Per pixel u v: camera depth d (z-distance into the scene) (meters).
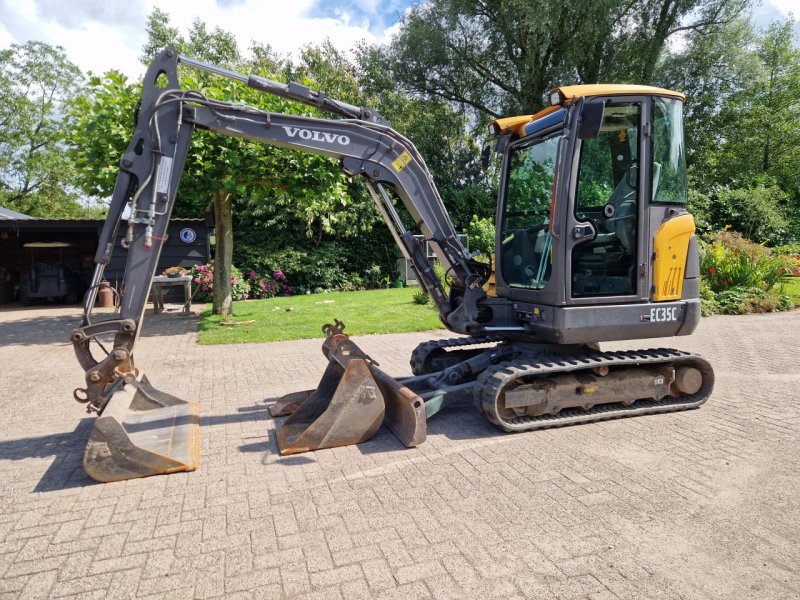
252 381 6.90
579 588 2.62
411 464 4.15
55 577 2.82
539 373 4.90
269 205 17.83
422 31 23.06
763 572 2.72
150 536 3.20
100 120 9.31
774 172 28.28
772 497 3.51
